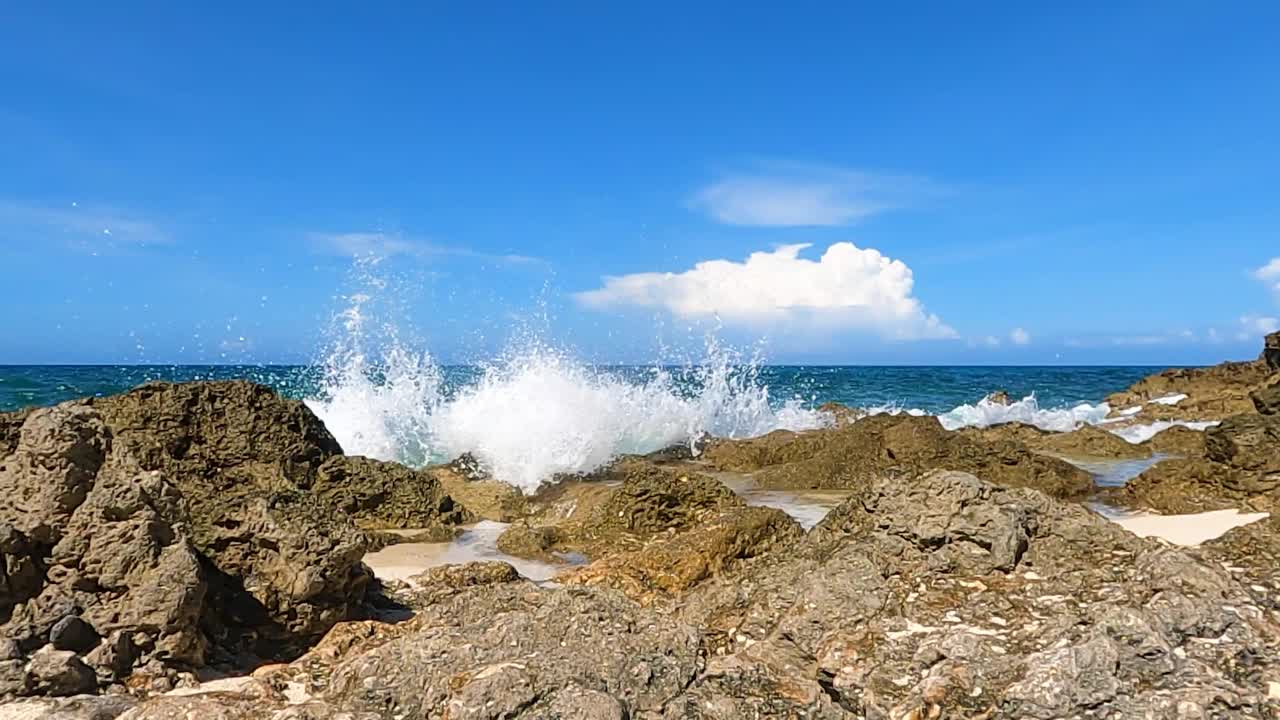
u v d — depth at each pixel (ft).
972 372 268.62
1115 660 13.67
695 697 14.26
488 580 25.05
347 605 20.17
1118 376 215.92
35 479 16.99
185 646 16.80
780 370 221.25
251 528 19.38
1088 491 38.93
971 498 19.56
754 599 19.38
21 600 16.38
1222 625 15.15
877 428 47.29
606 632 15.34
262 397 32.71
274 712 13.92
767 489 41.73
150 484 17.70
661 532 30.48
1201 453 46.19
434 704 13.60
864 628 16.57
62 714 14.06
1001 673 14.26
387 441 50.49
